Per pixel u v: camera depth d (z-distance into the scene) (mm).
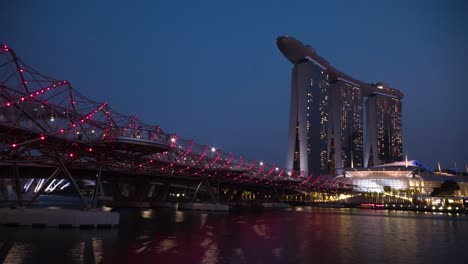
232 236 57375
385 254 43219
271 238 56000
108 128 62219
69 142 62281
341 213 136500
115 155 70688
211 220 88562
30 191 143500
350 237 58844
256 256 40375
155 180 141625
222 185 171375
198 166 124438
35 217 59875
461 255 43562
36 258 36844
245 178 155750
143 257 38281
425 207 186500
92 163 74938
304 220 95125
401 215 129625
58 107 66438
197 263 35938
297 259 39219
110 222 62812
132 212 116938
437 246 50438
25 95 61906
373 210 177375
